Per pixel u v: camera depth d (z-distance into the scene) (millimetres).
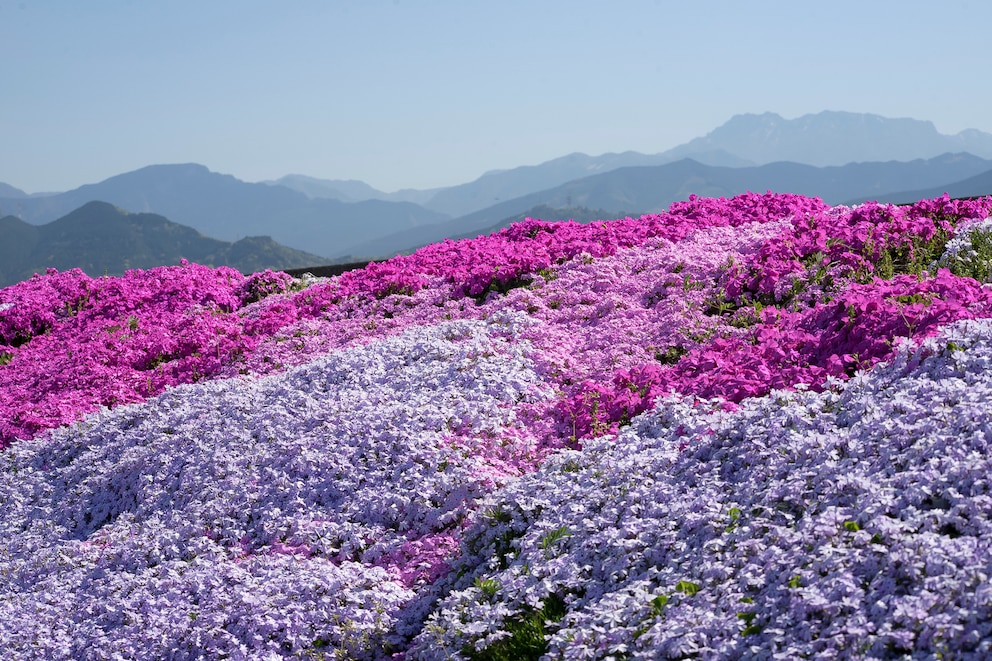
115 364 16547
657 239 16172
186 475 9945
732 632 5133
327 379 11727
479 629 6312
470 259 17125
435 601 7305
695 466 7223
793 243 13391
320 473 9320
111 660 7191
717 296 12570
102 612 7969
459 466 8938
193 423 11164
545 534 7180
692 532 6355
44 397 15555
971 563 4625
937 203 13984
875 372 7566
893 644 4449
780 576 5359
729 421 7668
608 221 19281
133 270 23297
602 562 6555
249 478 9531
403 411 9930
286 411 10797
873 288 10195
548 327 12883
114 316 20609
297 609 7238
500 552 7523
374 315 15867
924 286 9469
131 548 8945
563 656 5738
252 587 7605
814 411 7305
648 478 7387
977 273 10789
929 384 6805
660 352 11469
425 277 17188
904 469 5910
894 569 4922
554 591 6422
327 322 16156
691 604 5574
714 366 9977
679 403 8758
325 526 8539
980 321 7629
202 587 7766
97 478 10695
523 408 10273
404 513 8570
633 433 8367
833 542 5402
